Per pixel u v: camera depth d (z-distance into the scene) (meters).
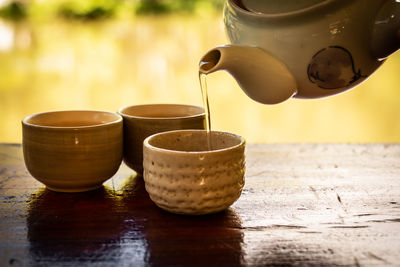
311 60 0.49
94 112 0.60
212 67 0.50
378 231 0.50
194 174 0.51
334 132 1.56
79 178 0.55
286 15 0.48
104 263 0.47
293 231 0.50
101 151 0.55
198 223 0.51
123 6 3.32
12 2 3.22
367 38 0.49
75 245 0.49
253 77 0.50
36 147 0.55
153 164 0.52
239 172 0.52
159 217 0.52
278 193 0.56
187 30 2.88
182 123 0.58
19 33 2.84
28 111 1.63
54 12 3.26
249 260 0.47
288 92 0.51
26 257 0.47
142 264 0.47
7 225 0.51
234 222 0.52
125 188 0.58
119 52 2.46
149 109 0.63
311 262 0.47
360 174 0.60
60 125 0.59
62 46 2.58
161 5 3.33
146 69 2.18
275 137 1.50
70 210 0.53
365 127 1.62
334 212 0.53
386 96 2.03
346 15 0.48
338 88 0.51
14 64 2.25
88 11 3.25
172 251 0.48
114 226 0.51
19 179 0.59
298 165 0.63
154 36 2.76
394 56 2.62
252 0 0.50
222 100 1.89
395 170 0.61
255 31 0.50
